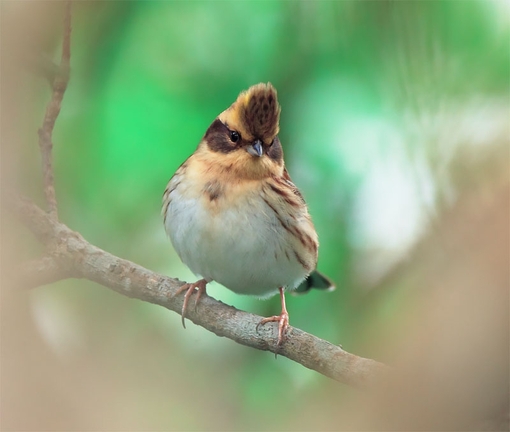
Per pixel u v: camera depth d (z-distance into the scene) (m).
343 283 3.00
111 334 3.02
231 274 2.94
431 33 2.94
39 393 2.89
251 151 2.93
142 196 3.03
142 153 3.02
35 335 2.90
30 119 2.98
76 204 3.03
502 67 2.97
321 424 2.95
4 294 2.88
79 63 3.03
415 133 2.93
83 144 3.03
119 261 2.91
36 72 2.90
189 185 2.94
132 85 3.03
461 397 2.78
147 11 3.03
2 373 2.88
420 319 2.79
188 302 2.90
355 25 2.98
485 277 2.78
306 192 3.01
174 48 3.02
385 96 2.96
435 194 2.92
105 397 2.94
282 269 2.94
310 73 3.01
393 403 2.79
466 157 2.92
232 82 3.02
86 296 3.03
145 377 3.01
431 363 2.78
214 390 3.01
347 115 3.00
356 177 3.00
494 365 2.77
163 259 3.03
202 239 2.93
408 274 2.97
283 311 2.95
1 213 2.88
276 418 2.99
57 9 2.89
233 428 2.99
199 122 3.02
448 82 2.95
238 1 3.02
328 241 3.01
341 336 2.99
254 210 2.93
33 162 3.02
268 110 2.93
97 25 3.02
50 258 2.91
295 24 3.01
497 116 2.95
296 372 3.01
